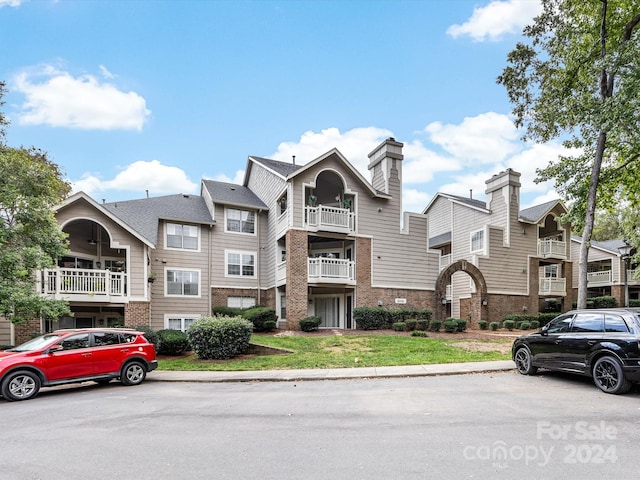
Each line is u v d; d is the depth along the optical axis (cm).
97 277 1603
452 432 535
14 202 1212
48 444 530
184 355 1529
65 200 1595
